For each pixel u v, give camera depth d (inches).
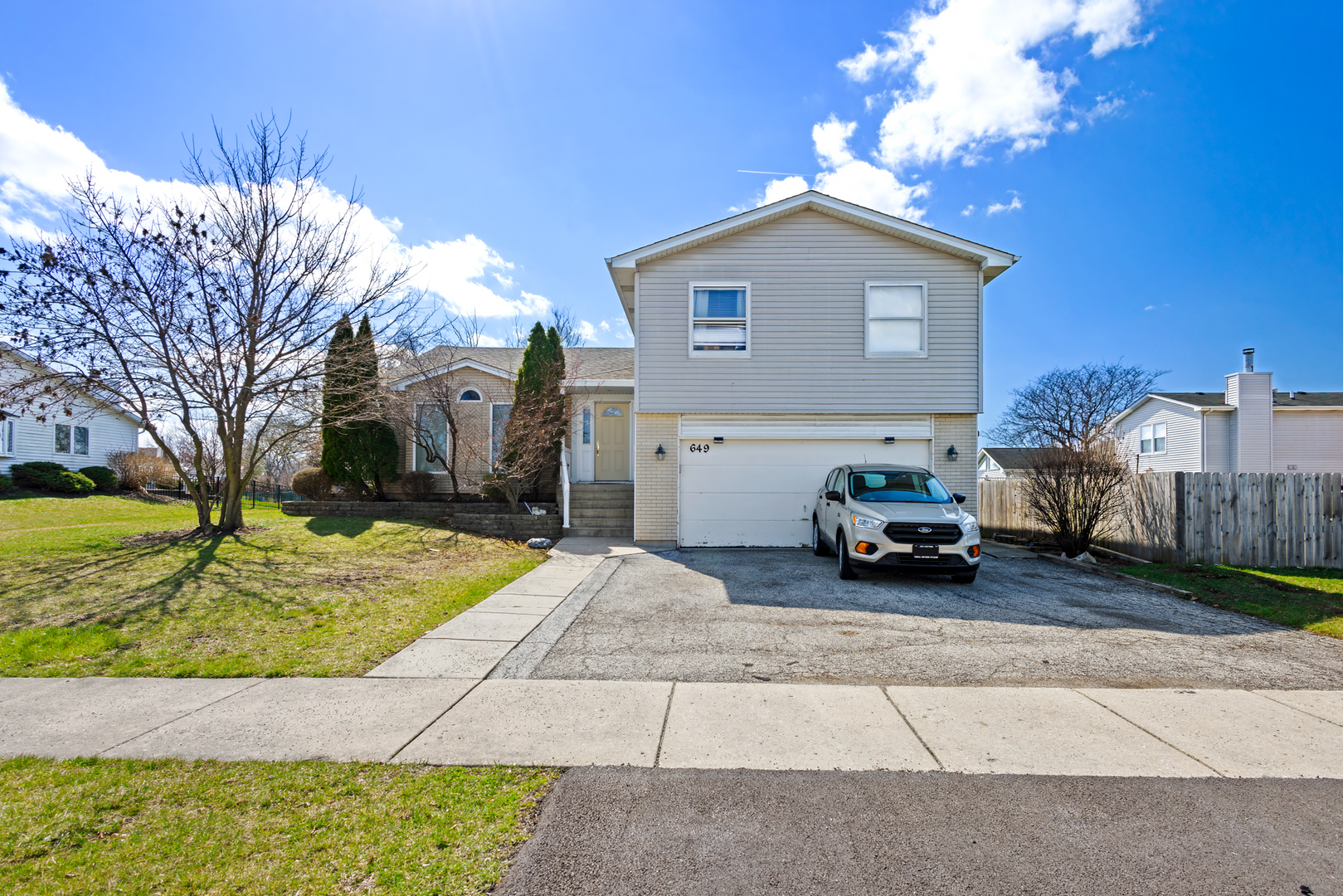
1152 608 301.0
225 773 143.3
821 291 527.2
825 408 524.1
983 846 117.6
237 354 464.4
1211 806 131.3
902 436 521.0
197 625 262.5
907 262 526.3
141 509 722.8
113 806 129.4
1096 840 119.3
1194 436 990.4
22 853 113.9
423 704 184.7
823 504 445.4
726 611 296.7
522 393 622.5
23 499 693.3
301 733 165.2
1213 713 178.7
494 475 597.3
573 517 591.5
